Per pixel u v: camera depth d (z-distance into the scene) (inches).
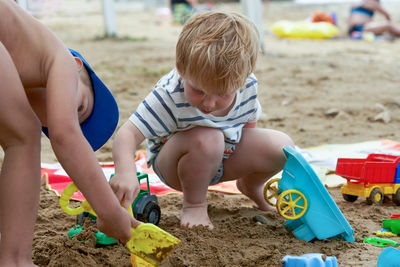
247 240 81.8
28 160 60.3
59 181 114.3
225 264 71.9
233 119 88.9
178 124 86.0
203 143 84.0
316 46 350.3
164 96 84.0
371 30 394.9
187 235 82.4
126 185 72.9
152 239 65.1
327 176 119.6
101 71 247.6
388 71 258.5
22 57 62.4
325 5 620.1
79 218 87.6
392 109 186.5
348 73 252.5
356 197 103.2
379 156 104.7
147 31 426.3
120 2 640.4
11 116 58.6
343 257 75.8
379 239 81.7
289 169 84.3
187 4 505.4
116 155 80.0
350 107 186.5
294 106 191.3
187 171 86.3
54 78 60.1
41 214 93.2
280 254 75.4
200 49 72.5
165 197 106.3
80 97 71.5
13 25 62.4
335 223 81.0
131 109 181.3
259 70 255.6
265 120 171.6
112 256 75.0
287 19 506.9
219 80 72.4
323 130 161.8
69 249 73.8
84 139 59.0
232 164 92.9
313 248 79.2
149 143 95.1
